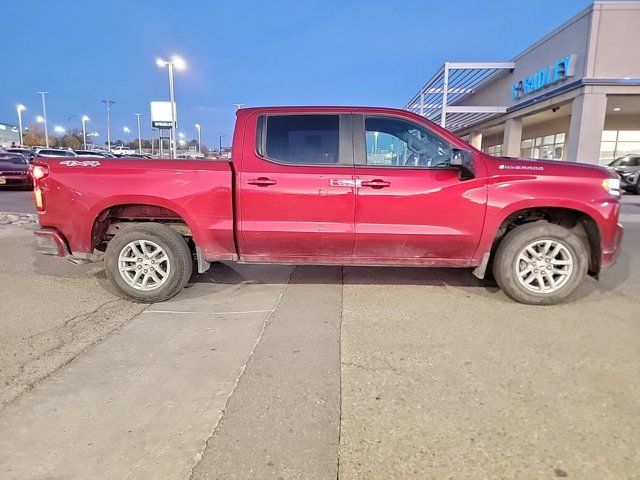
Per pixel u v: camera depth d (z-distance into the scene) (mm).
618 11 15414
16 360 3279
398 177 4344
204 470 2156
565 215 4680
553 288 4422
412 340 3641
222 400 2760
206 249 4531
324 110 4535
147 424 2516
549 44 18516
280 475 2127
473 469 2164
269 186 4355
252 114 4508
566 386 2916
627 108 20109
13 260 6328
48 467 2166
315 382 2979
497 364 3223
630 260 6441
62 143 94188
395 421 2547
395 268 5957
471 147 4480
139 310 4367
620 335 3732
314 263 4617
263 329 3877
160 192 4395
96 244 4699
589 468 2166
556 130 26250
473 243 4414
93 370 3139
